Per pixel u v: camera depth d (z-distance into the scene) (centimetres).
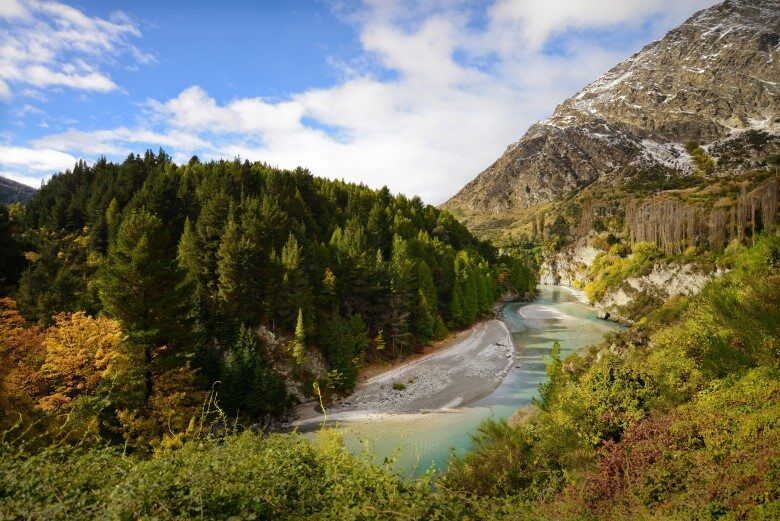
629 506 1037
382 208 10688
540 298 12581
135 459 767
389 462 801
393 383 5291
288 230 6400
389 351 6469
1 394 1842
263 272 5159
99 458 710
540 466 1501
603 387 1463
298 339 4778
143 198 6625
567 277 15075
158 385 2433
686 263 7806
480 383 5156
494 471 1551
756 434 969
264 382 4088
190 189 8469
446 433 3653
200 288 4459
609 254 11656
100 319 2578
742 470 895
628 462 1152
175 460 669
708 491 903
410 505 658
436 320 7400
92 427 1408
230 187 8194
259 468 689
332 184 12700
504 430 1839
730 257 6750
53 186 9188
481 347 6888
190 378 2556
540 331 8044
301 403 4675
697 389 1405
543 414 1967
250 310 4912
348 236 7444
